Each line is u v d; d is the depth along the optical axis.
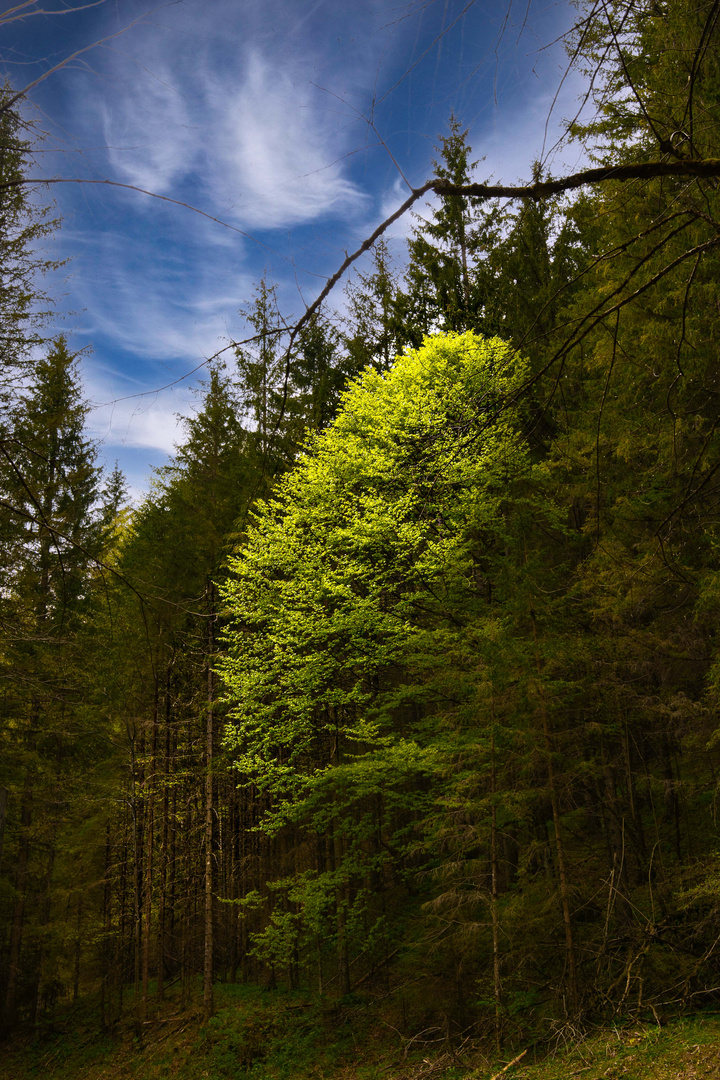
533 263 13.91
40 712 17.44
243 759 14.58
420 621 15.58
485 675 11.39
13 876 19.66
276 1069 12.62
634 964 9.58
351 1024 13.30
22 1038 17.95
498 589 13.65
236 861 18.70
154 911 20.36
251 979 19.23
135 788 17.56
